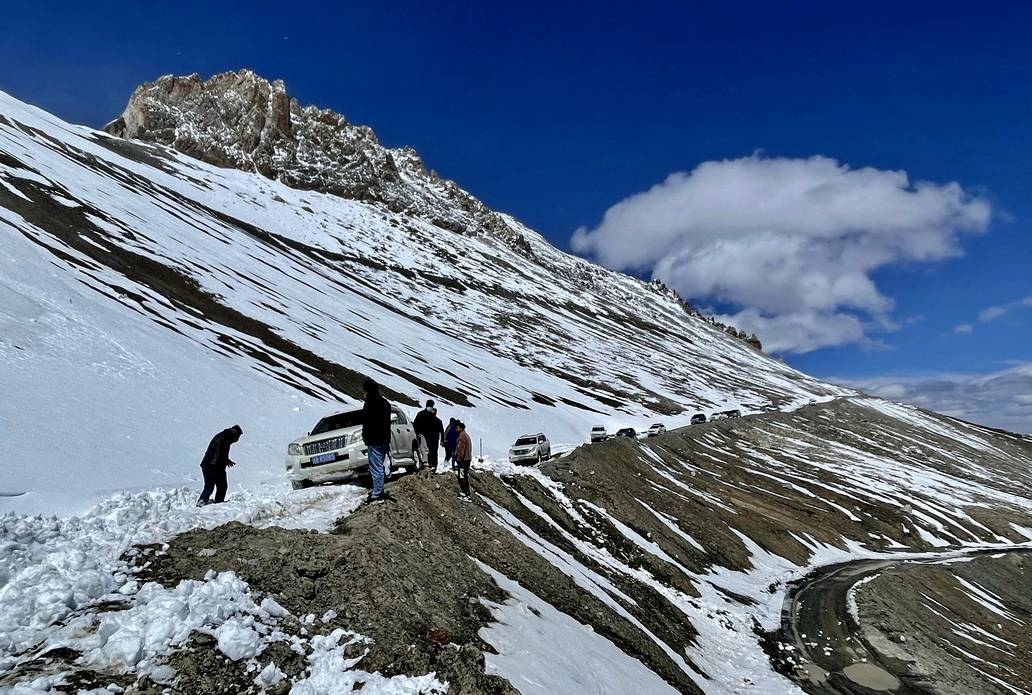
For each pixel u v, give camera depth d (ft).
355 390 136.56
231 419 81.66
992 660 87.71
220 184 370.53
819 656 72.43
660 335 529.45
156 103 442.09
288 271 245.45
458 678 22.53
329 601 24.64
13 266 93.04
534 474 87.15
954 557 158.92
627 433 192.95
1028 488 295.48
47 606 20.11
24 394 56.24
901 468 271.28
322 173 492.54
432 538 37.22
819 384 606.96
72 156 242.58
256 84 495.41
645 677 39.32
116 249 147.33
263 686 19.29
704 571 92.53
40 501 36.22
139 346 89.51
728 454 223.92
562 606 43.06
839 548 149.38
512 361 287.69
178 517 30.73
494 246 561.84
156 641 19.25
